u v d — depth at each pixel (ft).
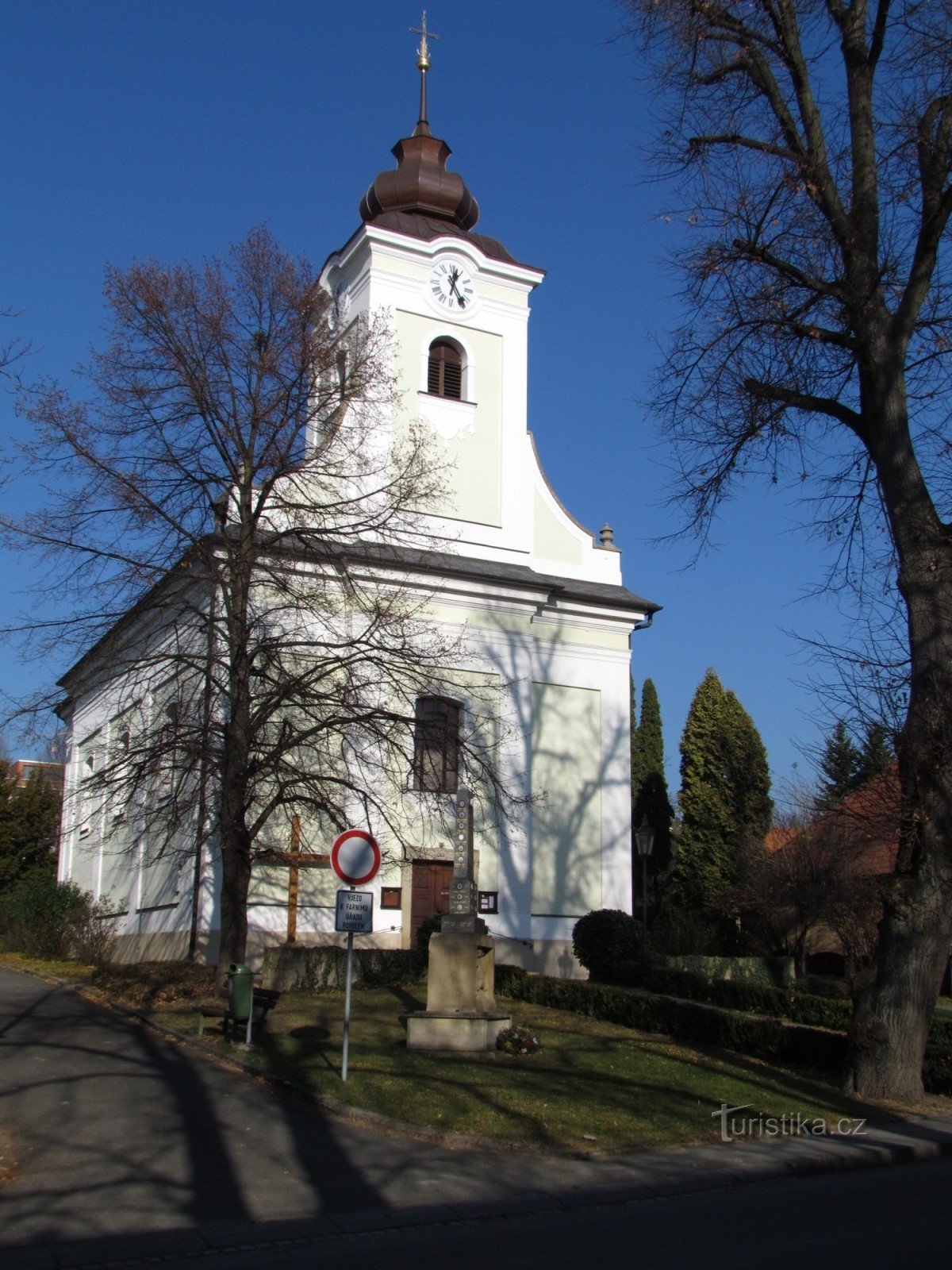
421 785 66.44
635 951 81.15
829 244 51.44
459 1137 38.09
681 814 134.21
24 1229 28.89
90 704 90.89
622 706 94.12
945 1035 57.82
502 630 89.61
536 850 88.53
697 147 54.19
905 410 51.62
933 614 49.62
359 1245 28.40
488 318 96.07
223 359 63.46
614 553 97.35
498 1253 27.58
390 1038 53.98
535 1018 64.13
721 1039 57.52
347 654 68.59
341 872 44.70
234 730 61.21
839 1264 26.32
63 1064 47.01
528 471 94.94
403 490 69.46
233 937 61.05
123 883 96.94
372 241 92.07
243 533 64.08
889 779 54.03
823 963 118.83
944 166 48.75
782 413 52.70
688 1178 35.60
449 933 54.60
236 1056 48.37
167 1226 29.53
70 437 61.21
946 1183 35.83
